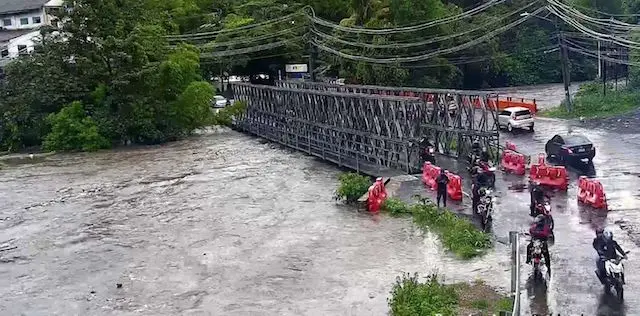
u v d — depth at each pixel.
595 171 29.31
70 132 52.09
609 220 21.27
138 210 29.91
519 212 23.16
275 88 46.94
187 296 18.22
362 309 16.22
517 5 80.25
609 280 15.05
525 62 87.88
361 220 24.98
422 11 62.94
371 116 34.09
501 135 43.78
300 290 17.98
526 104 54.75
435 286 15.95
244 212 28.00
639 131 40.38
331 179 34.25
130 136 53.62
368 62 60.66
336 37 59.84
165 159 44.97
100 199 32.94
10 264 22.72
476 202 23.25
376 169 33.50
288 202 29.31
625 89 57.31
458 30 68.88
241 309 16.91
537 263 16.28
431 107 38.88
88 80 54.31
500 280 17.02
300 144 44.41
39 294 19.39
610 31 56.09
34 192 35.84
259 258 21.25
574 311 14.16
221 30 69.00
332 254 20.97
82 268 21.73
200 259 21.67
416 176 30.66
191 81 57.28
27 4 86.56
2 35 80.81
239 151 46.62
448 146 35.56
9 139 54.38
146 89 54.25
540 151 36.47
